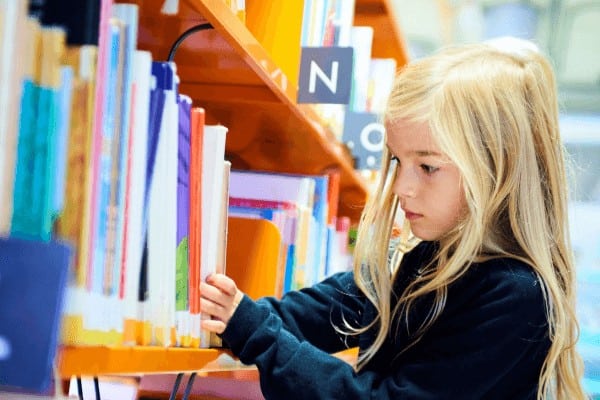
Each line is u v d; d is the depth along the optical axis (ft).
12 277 1.81
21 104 1.93
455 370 3.58
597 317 13.21
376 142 6.32
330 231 6.79
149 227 2.65
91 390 4.98
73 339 2.08
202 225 3.29
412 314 3.96
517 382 3.80
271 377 3.51
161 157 2.70
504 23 14.19
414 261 4.30
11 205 1.89
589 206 13.84
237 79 4.72
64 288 1.80
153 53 4.01
